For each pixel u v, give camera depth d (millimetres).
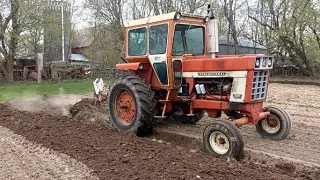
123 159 5359
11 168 5117
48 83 21109
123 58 8062
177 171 4840
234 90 6059
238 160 5637
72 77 24625
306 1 24000
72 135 6895
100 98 8820
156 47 6996
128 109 7320
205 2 28250
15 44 21344
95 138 6645
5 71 21375
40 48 25234
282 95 14742
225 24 29500
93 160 5398
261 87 6125
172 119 8477
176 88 6816
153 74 7305
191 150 6098
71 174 4859
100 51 30281
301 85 20172
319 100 12977
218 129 5648
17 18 20750
